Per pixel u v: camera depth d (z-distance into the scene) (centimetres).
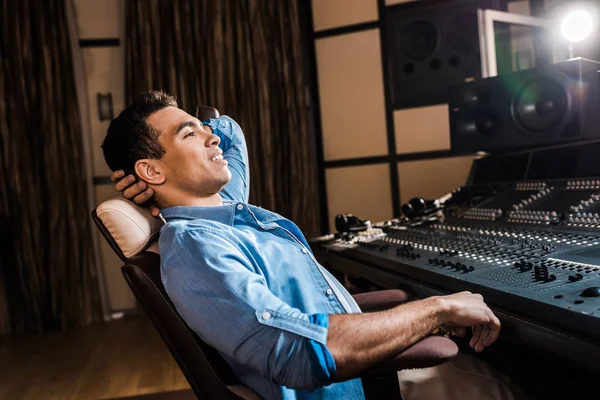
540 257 130
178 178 126
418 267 142
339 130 416
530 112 197
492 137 212
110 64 430
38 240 411
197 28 412
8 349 367
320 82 418
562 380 122
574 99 183
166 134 125
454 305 100
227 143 176
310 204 412
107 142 129
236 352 94
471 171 236
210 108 191
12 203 411
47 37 409
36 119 411
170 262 104
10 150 407
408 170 398
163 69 414
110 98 430
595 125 184
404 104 393
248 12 413
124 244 114
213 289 97
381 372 95
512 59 343
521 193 195
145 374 291
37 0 406
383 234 205
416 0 381
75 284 416
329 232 423
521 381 141
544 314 93
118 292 437
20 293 417
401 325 95
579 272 111
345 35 408
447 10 352
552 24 252
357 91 408
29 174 409
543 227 160
